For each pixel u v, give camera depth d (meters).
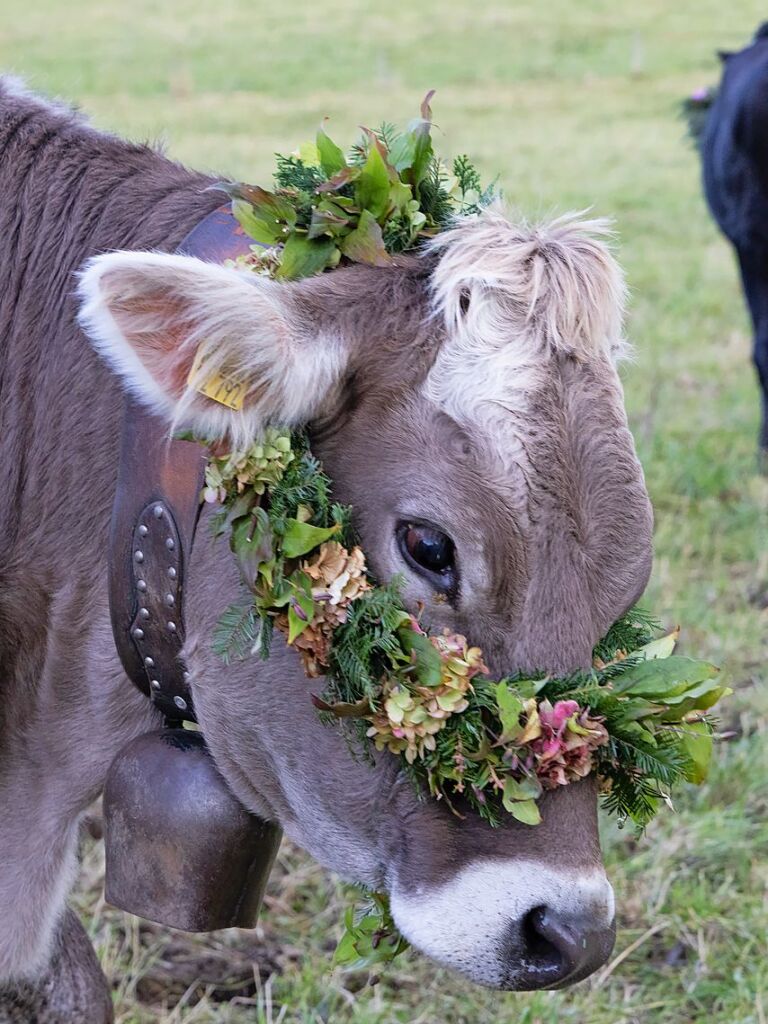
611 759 2.46
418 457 2.42
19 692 3.04
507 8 30.78
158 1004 3.84
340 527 2.43
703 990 3.88
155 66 22.97
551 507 2.38
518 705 2.35
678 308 10.16
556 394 2.42
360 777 2.56
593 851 2.46
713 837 4.41
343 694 2.50
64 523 2.91
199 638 2.70
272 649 2.61
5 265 3.09
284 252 2.57
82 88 20.47
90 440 2.88
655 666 2.48
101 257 2.31
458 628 2.43
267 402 2.39
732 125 8.67
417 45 26.05
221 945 4.07
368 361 2.45
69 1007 3.27
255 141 16.16
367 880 2.63
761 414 8.23
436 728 2.40
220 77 22.17
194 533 2.68
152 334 2.36
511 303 2.48
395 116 18.91
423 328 2.47
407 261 2.59
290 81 22.03
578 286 2.50
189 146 15.45
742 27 27.72
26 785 3.08
